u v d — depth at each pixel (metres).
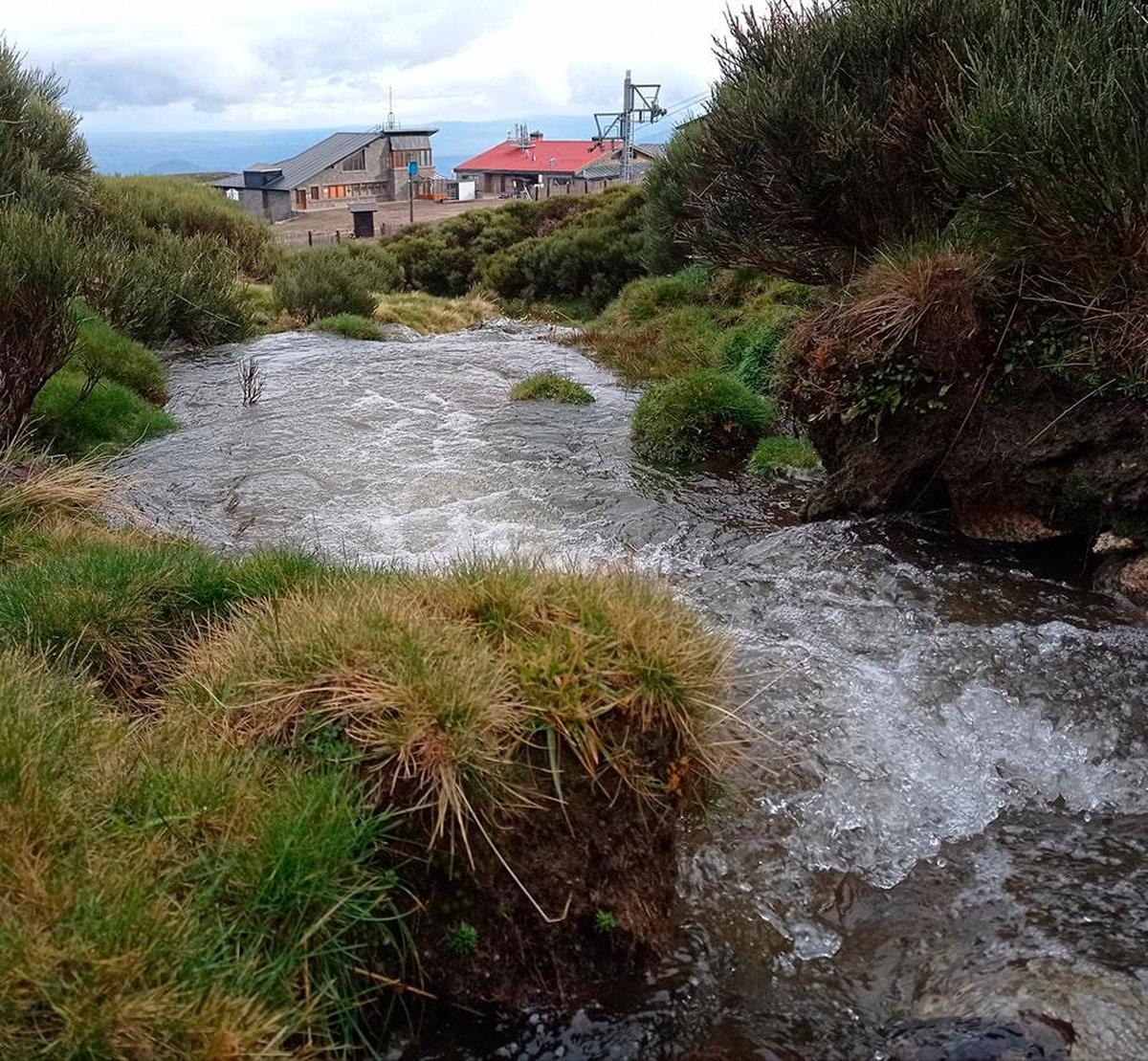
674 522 6.92
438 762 2.90
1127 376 5.13
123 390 9.48
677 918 3.16
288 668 3.33
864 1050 2.66
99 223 16.81
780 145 7.20
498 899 2.86
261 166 85.19
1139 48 5.27
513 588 3.67
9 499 5.78
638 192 29.38
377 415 10.10
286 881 2.62
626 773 3.11
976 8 6.64
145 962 2.31
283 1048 2.47
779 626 5.07
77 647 3.94
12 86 14.73
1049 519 5.55
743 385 9.75
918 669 4.54
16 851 2.55
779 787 3.78
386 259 27.66
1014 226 5.54
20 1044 2.12
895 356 5.91
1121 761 3.93
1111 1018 2.59
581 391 11.01
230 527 6.86
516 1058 2.65
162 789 2.87
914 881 3.41
